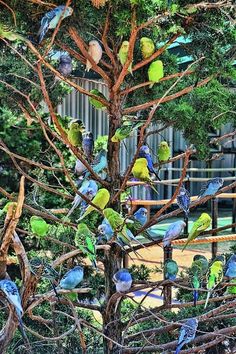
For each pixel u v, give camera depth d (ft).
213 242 22.88
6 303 11.10
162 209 12.53
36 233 12.00
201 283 13.05
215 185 12.64
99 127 41.09
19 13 10.65
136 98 14.12
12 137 22.82
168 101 13.97
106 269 12.61
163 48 11.99
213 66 12.57
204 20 11.59
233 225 13.08
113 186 12.62
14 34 10.52
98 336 15.12
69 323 15.24
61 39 12.42
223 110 14.16
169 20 11.48
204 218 12.46
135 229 12.92
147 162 12.75
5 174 23.40
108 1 10.46
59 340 13.06
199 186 48.57
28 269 10.94
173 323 12.03
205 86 14.39
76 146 12.66
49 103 11.07
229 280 12.79
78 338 14.85
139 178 12.46
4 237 10.27
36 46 11.63
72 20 10.78
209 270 12.32
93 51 11.74
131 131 12.09
